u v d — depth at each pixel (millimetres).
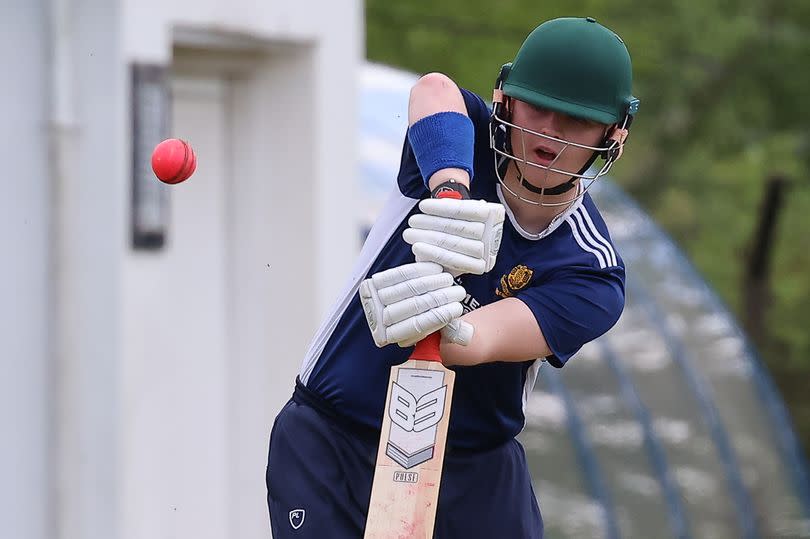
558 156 12711
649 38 56625
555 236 13367
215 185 24406
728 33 56406
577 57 12570
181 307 23953
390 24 49875
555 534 37406
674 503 39750
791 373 66188
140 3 21250
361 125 36781
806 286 66438
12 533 20391
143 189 21453
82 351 21016
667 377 42500
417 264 11805
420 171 13188
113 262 21109
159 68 21562
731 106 59219
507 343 12820
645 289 44938
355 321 13867
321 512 13984
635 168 63906
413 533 12656
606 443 40000
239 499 24781
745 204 63875
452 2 50094
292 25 23812
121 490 21266
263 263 24719
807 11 58281
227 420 24828
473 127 13102
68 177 20734
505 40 50312
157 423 21938
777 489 42500
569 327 13039
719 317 45125
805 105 59062
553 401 39906
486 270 12070
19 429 20484
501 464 14422
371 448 13977
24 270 20500
